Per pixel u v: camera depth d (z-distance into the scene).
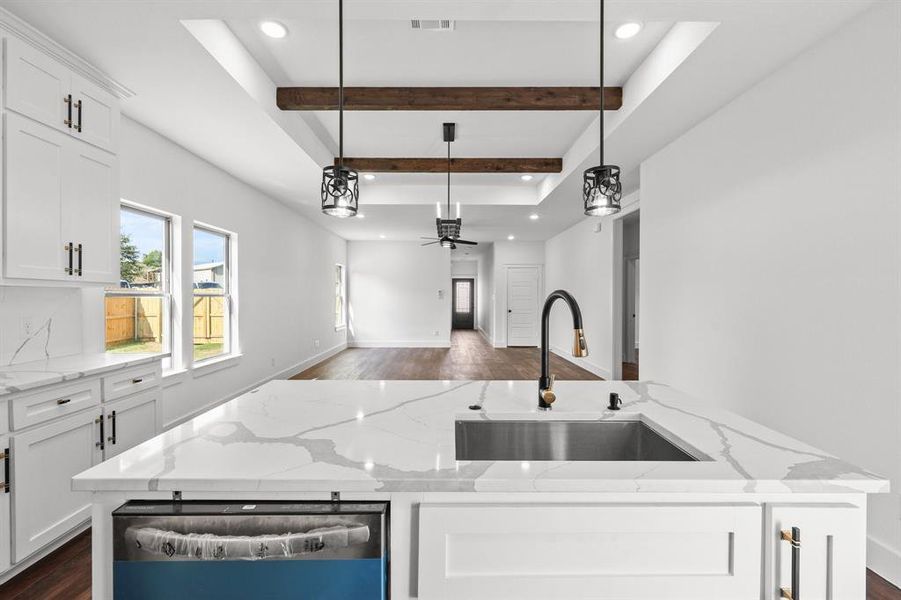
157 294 3.76
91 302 2.96
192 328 4.08
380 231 8.77
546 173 5.25
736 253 2.94
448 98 3.35
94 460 2.28
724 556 0.92
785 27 2.15
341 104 1.57
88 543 2.17
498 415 1.45
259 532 0.88
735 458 1.03
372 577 0.89
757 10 2.03
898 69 1.87
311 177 4.88
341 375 6.73
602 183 1.55
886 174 1.92
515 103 3.33
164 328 3.87
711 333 3.22
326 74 3.17
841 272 2.14
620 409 1.49
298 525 0.88
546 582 0.90
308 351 7.47
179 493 0.95
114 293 3.32
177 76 2.66
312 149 4.27
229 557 0.88
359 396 1.63
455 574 0.91
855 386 2.06
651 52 2.86
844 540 0.91
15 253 2.12
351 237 9.64
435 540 0.90
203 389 4.27
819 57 2.28
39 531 1.96
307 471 0.95
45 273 2.26
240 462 0.99
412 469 0.96
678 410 1.47
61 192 2.36
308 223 7.39
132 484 0.91
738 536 0.91
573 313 1.35
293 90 3.35
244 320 5.15
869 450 2.00
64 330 2.76
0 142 2.05
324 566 0.88
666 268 3.85
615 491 0.92
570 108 3.39
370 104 3.35
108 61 2.49
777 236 2.57
